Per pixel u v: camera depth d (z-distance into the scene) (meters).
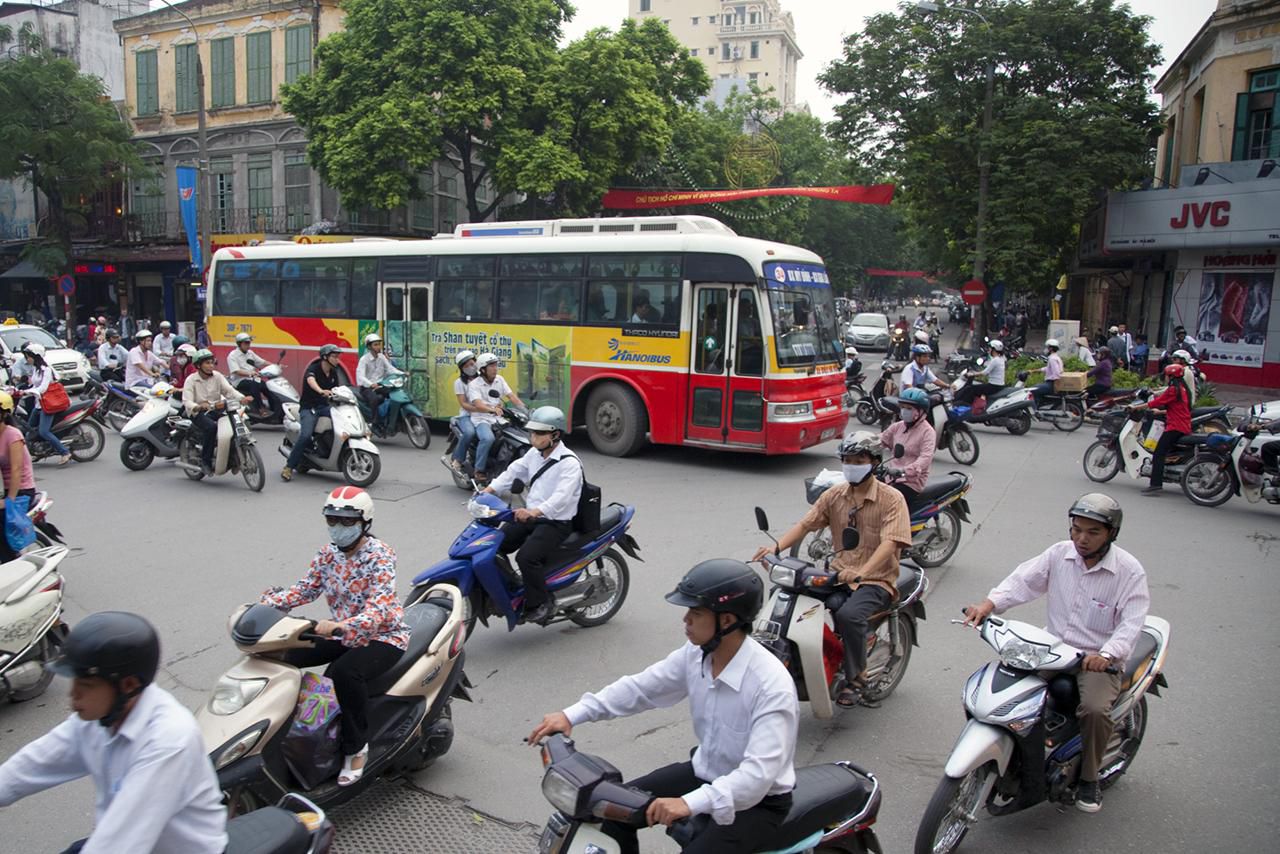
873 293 87.50
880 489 5.04
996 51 23.33
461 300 14.23
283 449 11.91
